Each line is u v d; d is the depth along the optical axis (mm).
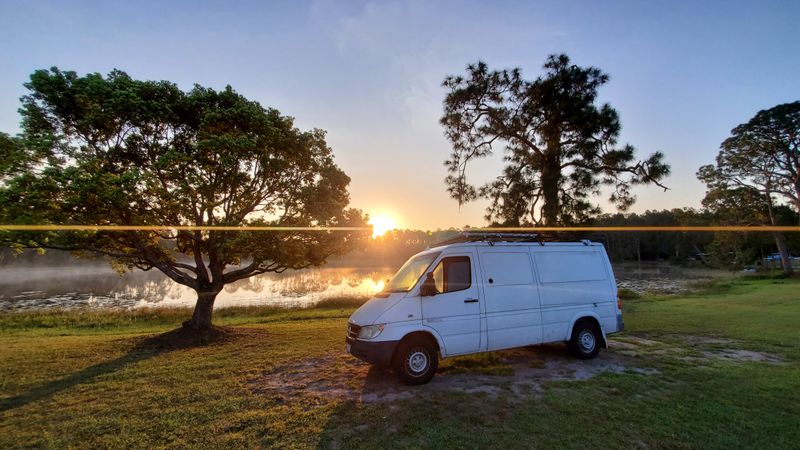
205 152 8617
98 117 7930
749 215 36750
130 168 7855
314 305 19531
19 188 6906
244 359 7133
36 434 4086
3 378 6090
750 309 13422
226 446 3750
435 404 4688
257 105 10094
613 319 7207
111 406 4836
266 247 9367
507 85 15195
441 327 5660
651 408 4477
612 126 13234
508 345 6129
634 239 68938
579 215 13617
